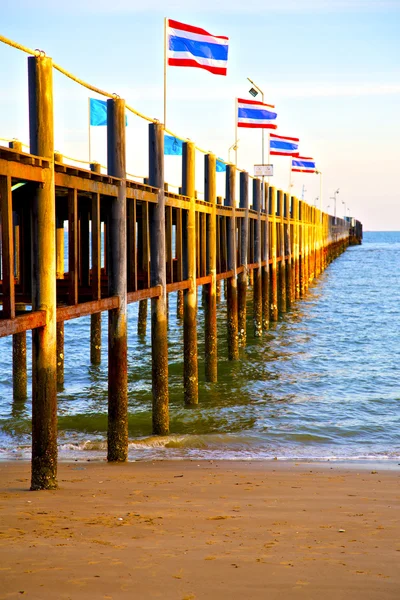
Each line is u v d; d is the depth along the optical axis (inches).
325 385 932.0
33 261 402.9
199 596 247.6
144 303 1315.2
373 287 2536.9
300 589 256.4
